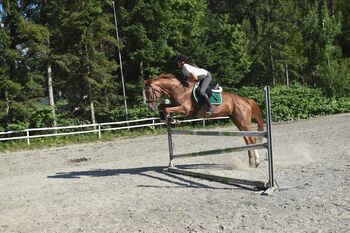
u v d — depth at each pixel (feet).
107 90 99.35
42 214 25.99
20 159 56.75
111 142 73.20
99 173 39.55
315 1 171.32
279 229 20.10
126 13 106.73
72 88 96.27
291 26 147.02
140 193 29.43
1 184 37.68
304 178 30.48
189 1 120.16
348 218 20.88
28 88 85.35
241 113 35.99
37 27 78.95
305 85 132.87
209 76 33.78
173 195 28.22
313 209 22.76
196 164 40.24
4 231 23.11
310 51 158.71
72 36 89.81
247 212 23.15
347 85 133.59
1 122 84.02
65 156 57.11
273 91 108.47
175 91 33.14
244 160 40.68
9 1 83.25
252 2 160.04
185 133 34.91
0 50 81.15
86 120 96.99
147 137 78.38
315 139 53.88
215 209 24.16
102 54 90.84
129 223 22.74
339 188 26.71
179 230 20.98
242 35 139.95
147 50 106.93
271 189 27.25
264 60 148.66
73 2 88.53
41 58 83.61
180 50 125.80
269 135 27.63
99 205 27.02
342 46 176.04
